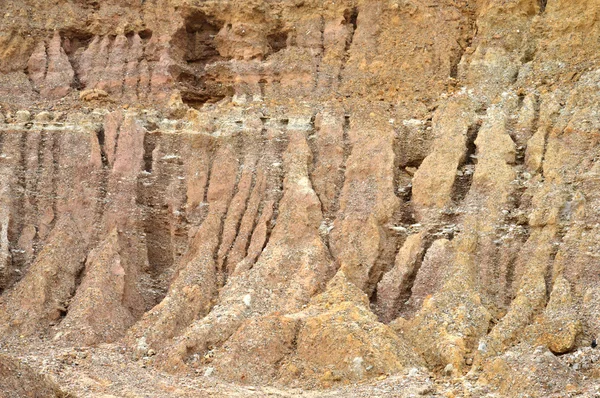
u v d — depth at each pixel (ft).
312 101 91.45
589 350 64.69
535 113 83.61
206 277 79.20
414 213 80.84
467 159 83.51
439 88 90.48
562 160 78.48
